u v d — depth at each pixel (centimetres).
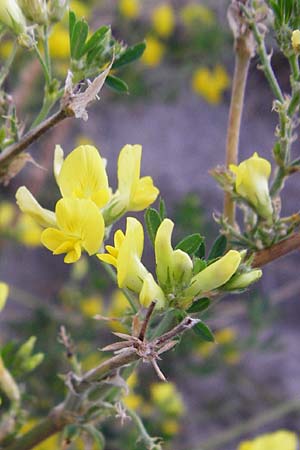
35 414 33
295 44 15
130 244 13
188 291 14
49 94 16
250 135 58
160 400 35
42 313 36
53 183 43
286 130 16
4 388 17
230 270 14
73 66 16
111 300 42
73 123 53
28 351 19
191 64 47
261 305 37
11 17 16
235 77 17
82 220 14
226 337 40
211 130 61
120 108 55
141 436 16
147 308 13
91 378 15
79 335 36
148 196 15
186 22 47
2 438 17
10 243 39
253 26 17
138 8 45
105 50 16
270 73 16
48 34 16
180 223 39
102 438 17
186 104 60
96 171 15
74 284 39
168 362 40
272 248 16
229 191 16
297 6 16
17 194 15
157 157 58
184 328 12
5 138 16
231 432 30
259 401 46
